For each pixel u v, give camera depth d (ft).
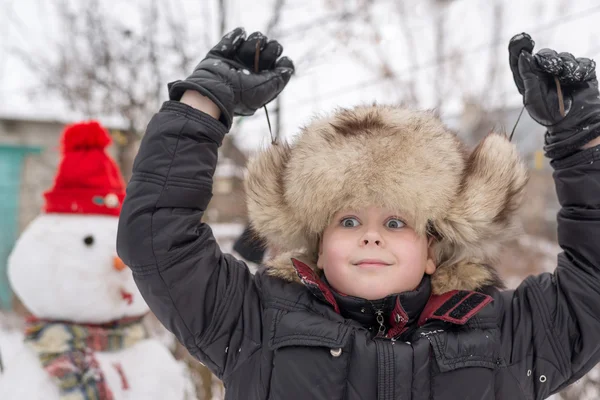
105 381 8.94
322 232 6.26
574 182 5.96
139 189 5.62
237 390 5.81
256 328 5.95
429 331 5.73
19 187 35.94
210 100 5.80
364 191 5.70
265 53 6.20
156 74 16.42
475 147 6.44
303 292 6.04
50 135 36.91
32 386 8.49
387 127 5.94
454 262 6.32
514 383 5.75
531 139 30.17
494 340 5.75
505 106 27.04
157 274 5.57
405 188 5.68
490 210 6.02
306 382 5.41
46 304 9.30
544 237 37.24
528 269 27.17
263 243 7.05
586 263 5.95
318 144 6.02
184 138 5.71
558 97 5.86
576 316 5.91
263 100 6.12
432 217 5.86
